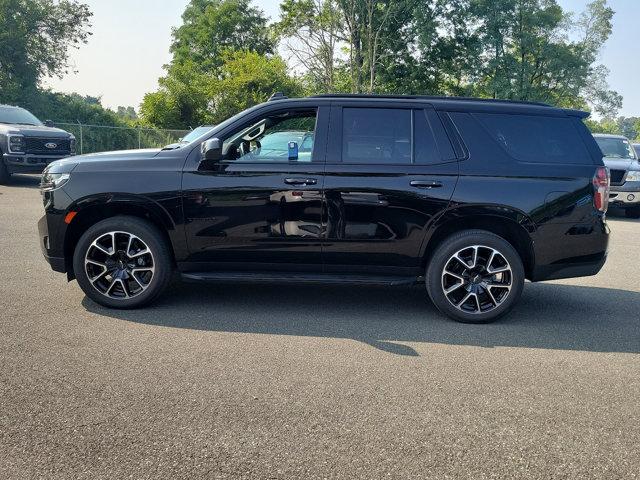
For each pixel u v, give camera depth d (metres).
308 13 36.06
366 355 3.99
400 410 3.16
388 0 38.66
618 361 4.02
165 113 42.44
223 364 3.73
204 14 60.84
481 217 4.80
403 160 4.80
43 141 14.69
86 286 4.82
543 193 4.73
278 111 4.94
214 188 4.75
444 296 4.79
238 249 4.83
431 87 43.00
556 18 39.16
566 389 3.51
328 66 36.25
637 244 9.54
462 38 40.78
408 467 2.61
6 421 2.91
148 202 4.74
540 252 4.79
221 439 2.80
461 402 3.28
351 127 4.87
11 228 8.58
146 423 2.93
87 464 2.56
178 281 5.96
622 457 2.76
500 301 4.80
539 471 2.62
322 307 5.17
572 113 4.94
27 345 3.95
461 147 4.82
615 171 13.06
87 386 3.33
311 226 4.78
